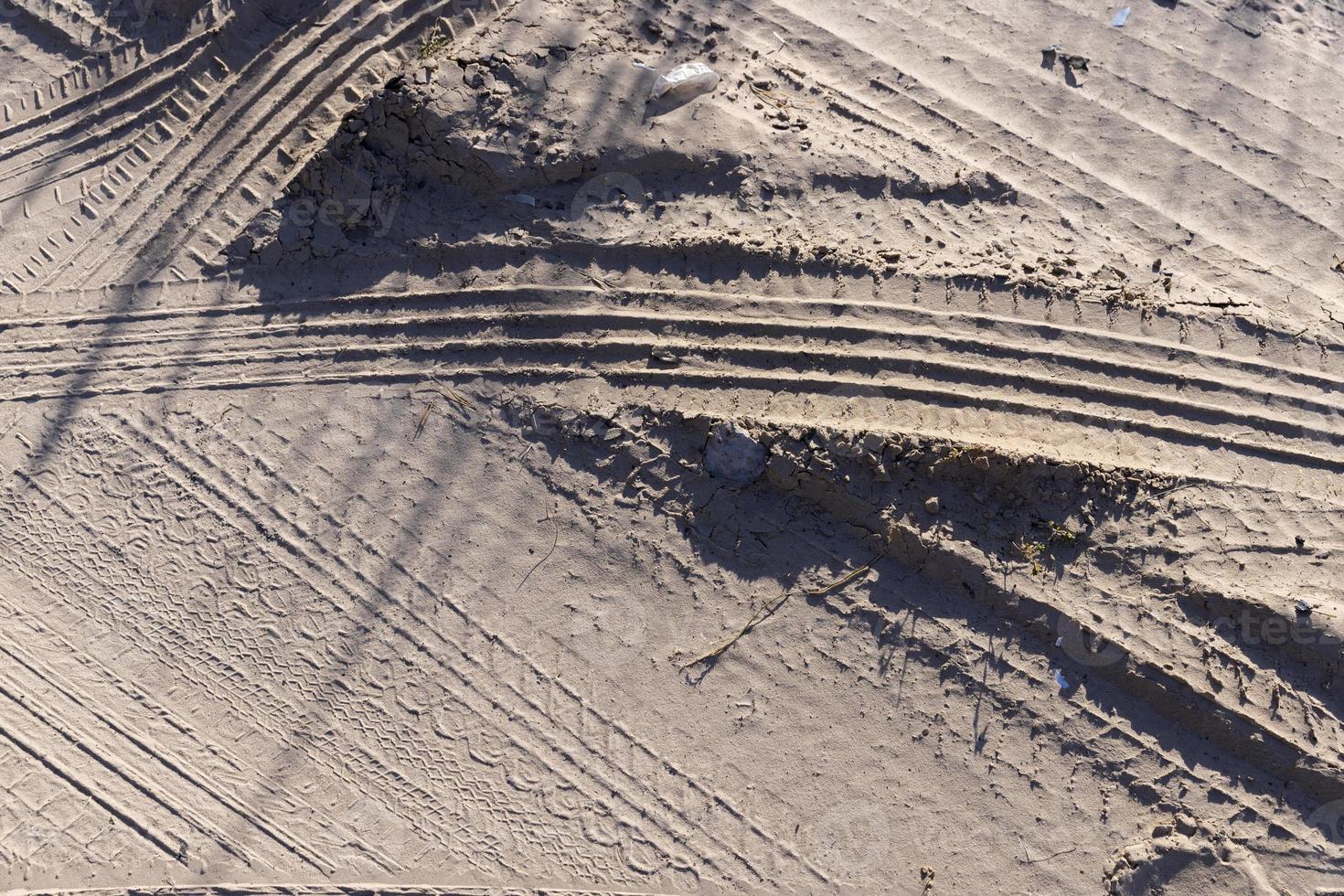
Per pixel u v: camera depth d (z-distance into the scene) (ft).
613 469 18.65
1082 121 22.62
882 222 20.18
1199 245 20.99
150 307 20.38
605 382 19.01
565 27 20.94
